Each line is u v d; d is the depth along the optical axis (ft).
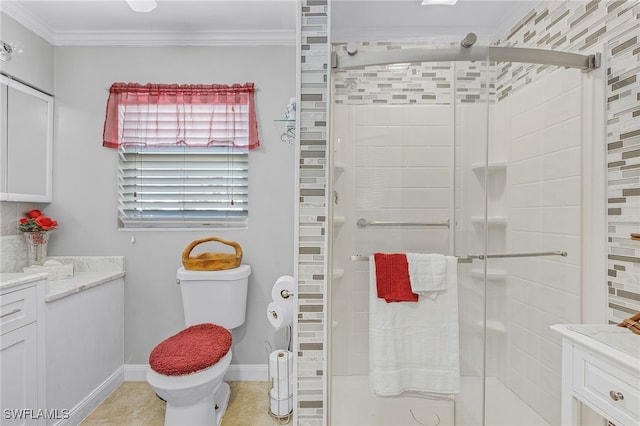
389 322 3.92
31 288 4.41
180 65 6.59
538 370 4.54
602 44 3.94
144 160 6.59
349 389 3.96
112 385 6.15
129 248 6.57
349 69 3.93
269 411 5.55
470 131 3.90
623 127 3.74
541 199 4.50
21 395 4.25
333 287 3.96
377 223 3.97
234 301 5.99
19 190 5.88
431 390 3.93
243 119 6.58
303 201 3.85
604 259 3.96
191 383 4.30
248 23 6.27
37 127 6.21
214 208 6.65
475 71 3.88
